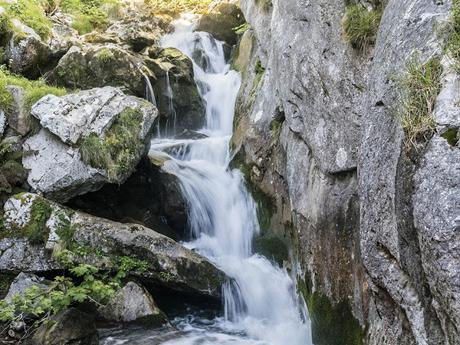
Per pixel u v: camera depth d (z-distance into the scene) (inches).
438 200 100.5
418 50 122.8
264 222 259.3
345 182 181.2
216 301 236.5
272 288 234.5
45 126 248.8
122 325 215.9
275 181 252.2
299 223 212.2
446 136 104.6
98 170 245.8
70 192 246.2
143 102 272.2
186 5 534.0
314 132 198.8
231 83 385.7
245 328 225.3
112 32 422.3
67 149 245.6
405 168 115.3
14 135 260.4
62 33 405.7
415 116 114.1
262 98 281.0
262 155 265.1
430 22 124.3
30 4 393.7
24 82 291.6
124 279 225.8
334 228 182.5
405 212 114.4
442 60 114.6
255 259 257.3
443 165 102.1
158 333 213.0
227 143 320.5
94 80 338.6
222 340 212.1
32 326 197.5
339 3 193.9
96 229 232.4
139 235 234.8
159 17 488.4
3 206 238.2
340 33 188.2
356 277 168.4
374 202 134.5
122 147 254.4
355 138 173.0
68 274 228.2
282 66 239.8
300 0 227.0
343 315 175.2
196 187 287.7
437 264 99.0
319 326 189.3
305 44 213.3
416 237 111.0
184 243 280.2
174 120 373.7
